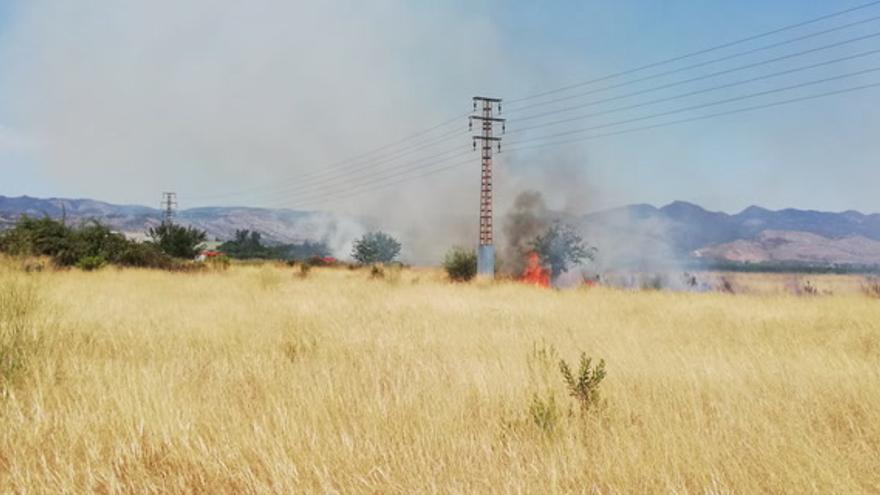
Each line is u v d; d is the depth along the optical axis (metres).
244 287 22.78
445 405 6.16
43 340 8.53
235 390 6.86
